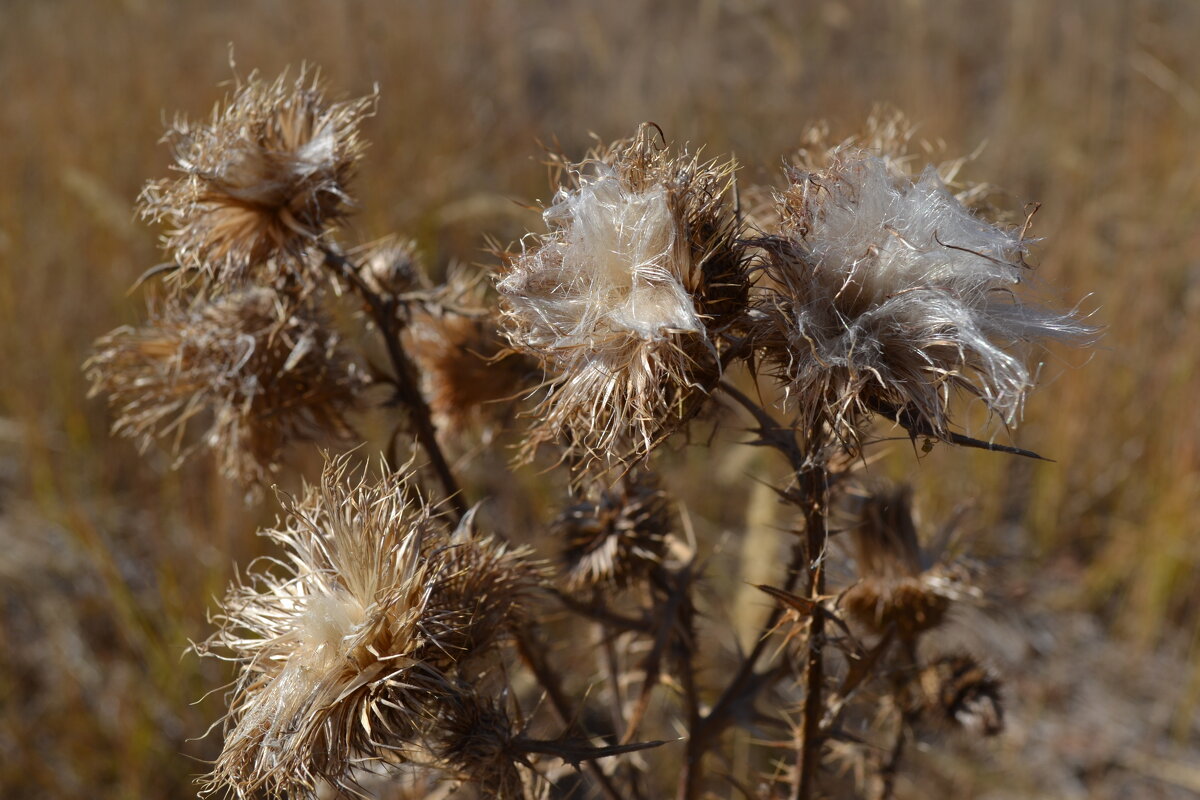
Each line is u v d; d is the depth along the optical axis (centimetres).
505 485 429
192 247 167
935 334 120
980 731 198
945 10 834
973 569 197
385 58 681
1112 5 800
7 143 623
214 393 190
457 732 142
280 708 134
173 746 406
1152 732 449
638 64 779
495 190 658
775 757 365
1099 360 524
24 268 556
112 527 479
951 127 621
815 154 181
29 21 727
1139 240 578
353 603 140
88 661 439
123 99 655
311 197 162
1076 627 489
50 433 518
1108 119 673
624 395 124
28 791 402
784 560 384
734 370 216
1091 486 515
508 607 151
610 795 191
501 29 812
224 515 423
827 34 813
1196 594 492
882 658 188
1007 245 126
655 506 183
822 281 124
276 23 723
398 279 182
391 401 178
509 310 134
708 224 124
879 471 469
